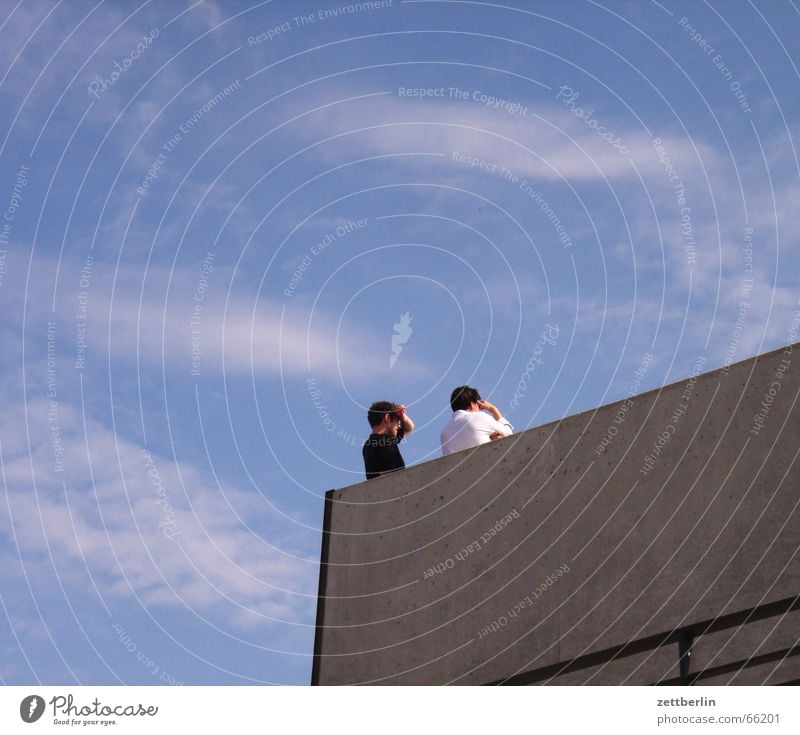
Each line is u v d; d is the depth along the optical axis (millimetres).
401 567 9797
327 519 10289
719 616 8344
